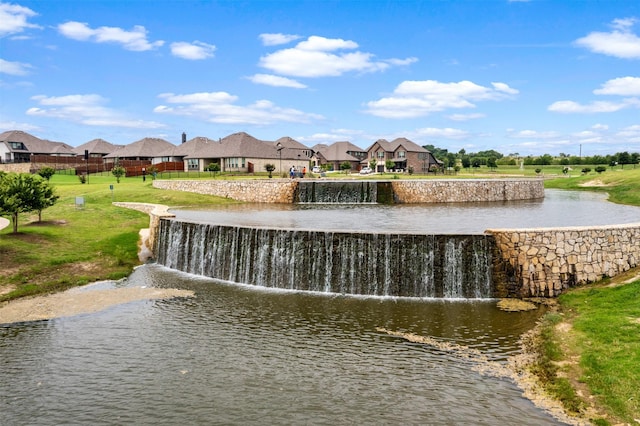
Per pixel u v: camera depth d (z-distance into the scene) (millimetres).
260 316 24688
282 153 109500
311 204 62438
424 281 27750
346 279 28828
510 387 17062
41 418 15977
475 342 20844
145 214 50438
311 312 25141
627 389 15633
